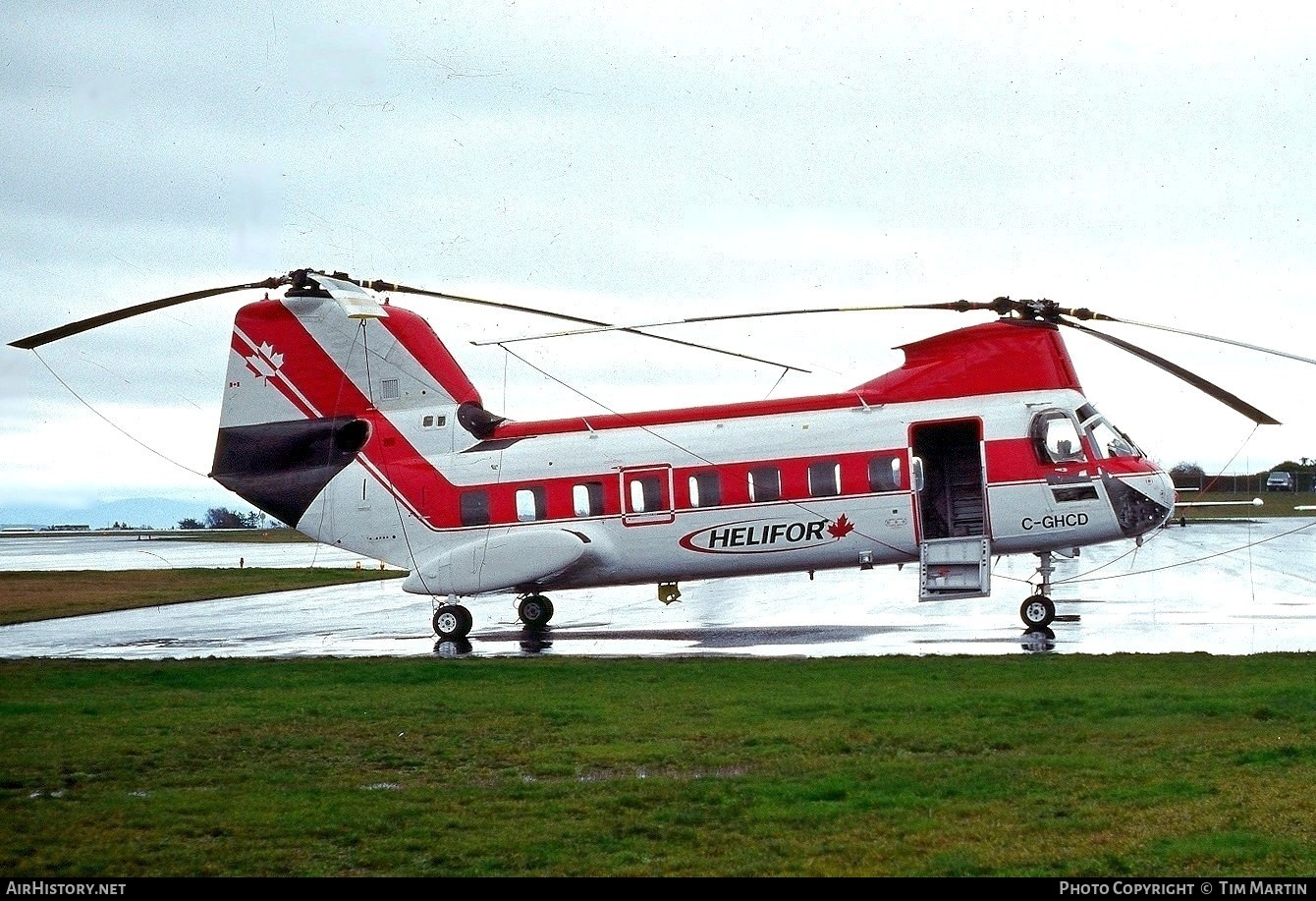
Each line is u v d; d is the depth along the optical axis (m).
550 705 21.75
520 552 34.56
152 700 23.27
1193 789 15.20
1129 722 19.09
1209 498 167.88
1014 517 32.59
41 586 61.19
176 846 13.98
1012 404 33.31
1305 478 180.62
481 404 37.47
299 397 37.12
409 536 36.19
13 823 14.84
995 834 13.77
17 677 26.69
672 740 18.75
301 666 27.84
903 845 13.49
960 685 22.62
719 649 30.28
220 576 68.88
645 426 35.66
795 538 34.03
